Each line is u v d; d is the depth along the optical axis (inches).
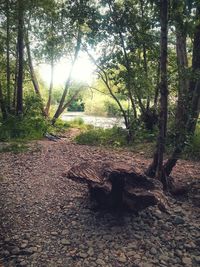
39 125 527.2
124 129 476.7
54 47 634.2
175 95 305.4
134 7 374.0
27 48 631.2
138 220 194.7
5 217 194.7
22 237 173.9
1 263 151.9
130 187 185.2
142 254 164.4
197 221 200.4
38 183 252.4
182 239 179.8
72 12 385.7
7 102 563.2
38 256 158.2
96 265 153.7
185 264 158.6
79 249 165.6
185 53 345.4
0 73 601.3
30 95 601.6
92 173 188.2
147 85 384.8
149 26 276.1
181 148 237.9
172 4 207.8
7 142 417.4
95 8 386.6
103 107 1179.3
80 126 708.0
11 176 269.1
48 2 507.2
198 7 207.5
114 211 199.6
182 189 237.6
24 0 487.2
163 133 227.0
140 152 366.3
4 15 530.0
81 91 764.6
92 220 193.5
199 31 229.8
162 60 215.8
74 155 348.2
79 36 534.9
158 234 183.6
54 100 1256.2
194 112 234.8
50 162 315.3
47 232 180.4
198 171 295.3
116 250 166.2
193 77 225.0
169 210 210.1
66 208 208.4
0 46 548.1
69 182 254.7
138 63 390.9
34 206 211.0
